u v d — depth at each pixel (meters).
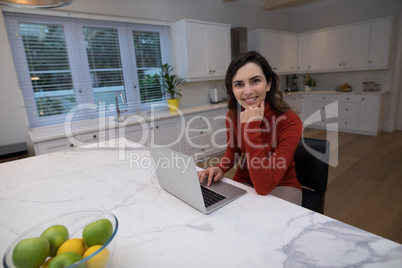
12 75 2.56
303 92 5.30
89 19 2.99
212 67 3.74
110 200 0.89
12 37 2.55
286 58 5.09
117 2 3.12
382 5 4.43
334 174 2.84
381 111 4.38
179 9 3.70
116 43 3.25
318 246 0.58
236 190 0.91
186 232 0.67
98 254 0.43
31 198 0.94
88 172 1.19
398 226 1.84
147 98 3.64
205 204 0.81
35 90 2.75
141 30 3.44
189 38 3.42
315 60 5.11
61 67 2.87
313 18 5.42
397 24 4.25
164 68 3.69
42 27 2.70
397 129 4.71
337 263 0.52
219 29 3.73
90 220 0.60
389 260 0.52
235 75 1.04
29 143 2.73
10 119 2.60
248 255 0.56
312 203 1.27
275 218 0.71
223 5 4.28
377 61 4.28
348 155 3.44
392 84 4.47
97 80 3.15
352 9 4.82
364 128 4.48
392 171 2.82
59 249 0.48
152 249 0.60
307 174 1.36
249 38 4.66
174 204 0.83
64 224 0.60
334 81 5.25
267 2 4.79
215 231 0.66
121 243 0.63
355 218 1.97
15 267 0.43
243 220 0.71
